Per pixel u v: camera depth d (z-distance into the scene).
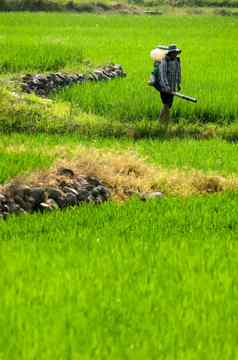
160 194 27.02
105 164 28.77
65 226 22.27
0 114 39.53
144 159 31.09
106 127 39.78
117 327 14.50
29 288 16.19
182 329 14.54
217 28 107.25
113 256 18.91
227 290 16.73
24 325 14.32
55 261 18.19
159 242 20.58
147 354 13.33
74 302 15.57
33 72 54.62
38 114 41.06
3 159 26.95
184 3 173.88
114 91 49.03
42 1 145.50
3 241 20.31
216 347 13.80
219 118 45.00
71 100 47.59
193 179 28.84
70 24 106.94
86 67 58.28
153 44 78.81
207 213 24.00
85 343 13.70
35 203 24.50
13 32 88.38
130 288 16.58
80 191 26.05
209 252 19.72
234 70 60.97
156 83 40.12
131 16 135.12
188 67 61.47
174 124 42.31
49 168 26.70
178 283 17.19
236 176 29.98
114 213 23.94
